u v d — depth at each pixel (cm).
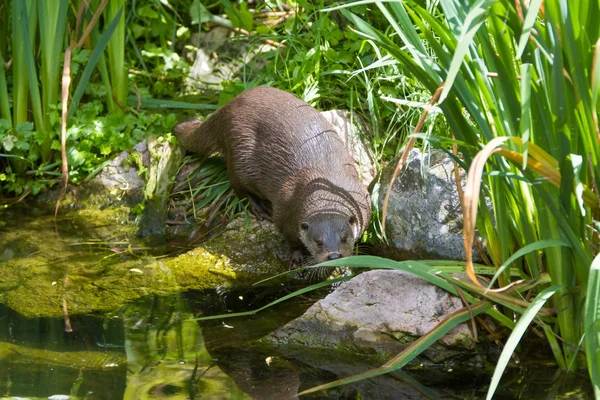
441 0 363
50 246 578
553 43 329
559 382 389
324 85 663
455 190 538
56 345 430
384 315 435
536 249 377
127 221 622
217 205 616
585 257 365
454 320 400
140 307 488
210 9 808
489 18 352
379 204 575
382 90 627
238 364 412
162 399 367
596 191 361
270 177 588
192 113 721
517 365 411
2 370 395
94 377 390
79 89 621
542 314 399
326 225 535
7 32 668
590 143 349
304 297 511
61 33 620
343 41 686
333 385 384
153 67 786
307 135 584
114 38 650
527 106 296
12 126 657
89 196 642
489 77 374
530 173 349
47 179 655
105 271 540
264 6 790
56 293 504
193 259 564
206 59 784
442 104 380
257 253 570
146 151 645
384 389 389
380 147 624
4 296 498
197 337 446
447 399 378
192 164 646
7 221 617
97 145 652
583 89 328
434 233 540
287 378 398
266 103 604
